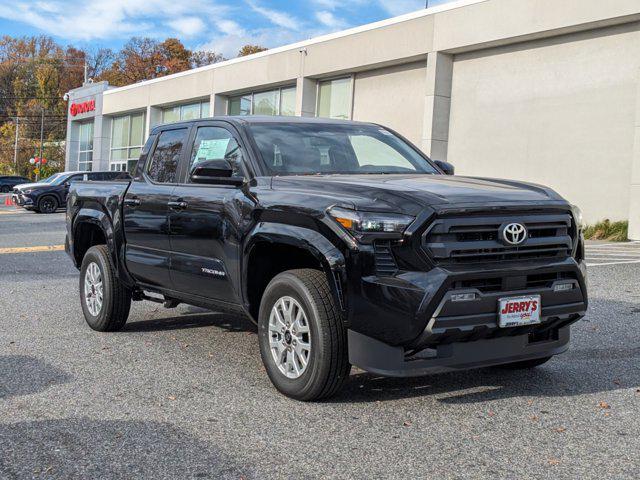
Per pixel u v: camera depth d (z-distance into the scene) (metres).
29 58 114.31
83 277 7.24
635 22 18.59
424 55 24.11
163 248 6.11
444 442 3.98
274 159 5.46
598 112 19.47
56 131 104.94
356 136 6.06
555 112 20.59
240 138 5.64
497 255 4.38
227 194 5.41
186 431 4.16
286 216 4.73
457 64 23.55
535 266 4.46
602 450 3.86
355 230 4.30
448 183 4.85
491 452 3.83
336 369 4.54
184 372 5.47
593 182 19.62
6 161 98.00
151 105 41.06
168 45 93.69
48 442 3.99
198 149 6.07
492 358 4.57
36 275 11.43
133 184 6.70
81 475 3.54
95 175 31.09
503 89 22.05
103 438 4.05
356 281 4.28
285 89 31.48
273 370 4.91
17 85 113.00
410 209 4.28
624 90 18.86
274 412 4.50
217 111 35.31
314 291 4.55
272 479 3.48
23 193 29.86
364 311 4.27
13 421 4.35
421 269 4.22
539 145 21.03
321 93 29.44
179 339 6.66
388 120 26.30
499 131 22.19
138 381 5.22
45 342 6.54
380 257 4.27
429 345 4.34
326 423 4.29
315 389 4.58
